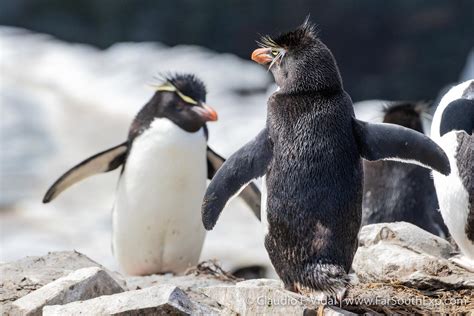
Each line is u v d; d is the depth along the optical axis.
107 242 19.44
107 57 36.84
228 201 7.75
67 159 25.55
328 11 43.62
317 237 7.41
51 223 20.75
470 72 36.50
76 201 22.88
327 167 7.56
